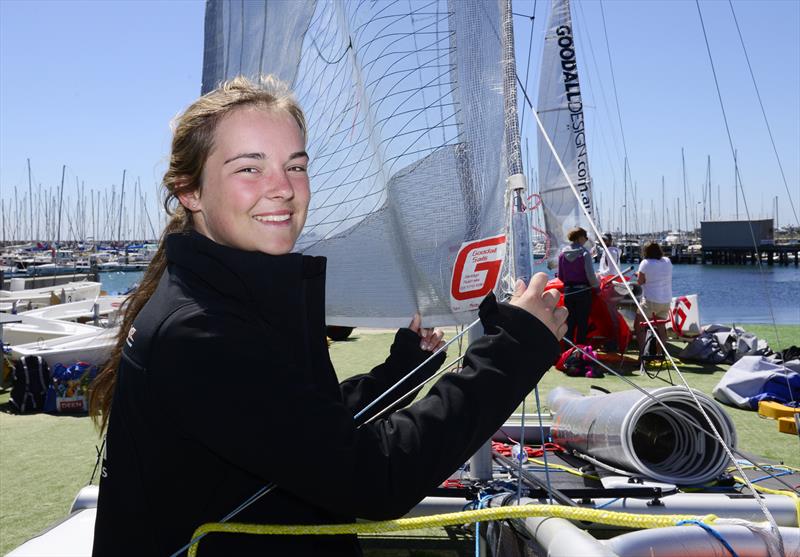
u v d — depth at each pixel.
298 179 1.03
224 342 0.86
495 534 1.52
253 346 0.87
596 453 2.39
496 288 1.51
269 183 0.99
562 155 9.42
